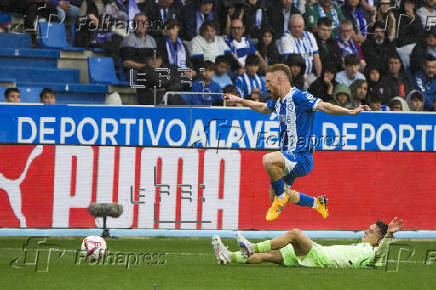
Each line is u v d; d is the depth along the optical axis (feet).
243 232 108.47
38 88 131.23
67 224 105.40
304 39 144.87
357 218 111.14
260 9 144.05
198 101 128.77
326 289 69.05
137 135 106.73
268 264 85.30
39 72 138.51
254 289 68.28
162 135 107.34
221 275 76.33
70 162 105.40
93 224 106.01
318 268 82.43
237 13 141.38
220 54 139.64
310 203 86.07
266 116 109.19
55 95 134.51
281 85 82.07
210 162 108.27
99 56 143.02
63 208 105.19
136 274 76.59
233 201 108.68
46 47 142.51
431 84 149.38
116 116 106.32
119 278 73.82
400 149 112.37
